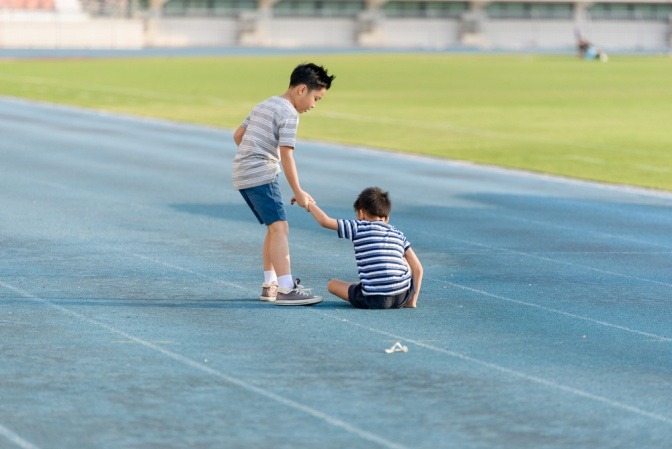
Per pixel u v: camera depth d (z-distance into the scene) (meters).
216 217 33.03
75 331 19.31
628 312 21.56
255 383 16.34
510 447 13.85
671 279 25.06
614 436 14.30
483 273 25.33
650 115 77.25
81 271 24.77
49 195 37.03
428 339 19.08
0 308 21.05
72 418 14.67
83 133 60.06
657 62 165.12
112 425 14.43
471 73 129.88
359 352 18.14
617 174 46.41
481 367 17.36
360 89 101.69
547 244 29.55
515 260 27.11
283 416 14.88
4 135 57.97
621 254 28.28
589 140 60.62
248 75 119.00
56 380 16.34
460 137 61.84
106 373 16.75
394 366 17.33
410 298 21.47
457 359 17.81
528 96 95.12
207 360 17.53
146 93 93.19
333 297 22.50
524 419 14.89
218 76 116.81
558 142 59.47
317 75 21.56
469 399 15.71
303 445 13.80
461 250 28.41
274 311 21.08
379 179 43.47
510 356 18.05
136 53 172.88
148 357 17.67
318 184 41.62
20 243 28.11
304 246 28.44
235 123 68.62
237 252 27.41
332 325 19.98
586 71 137.12
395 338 19.11
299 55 175.88
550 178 44.78
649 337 19.55
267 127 21.59
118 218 32.56
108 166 45.84
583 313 21.41
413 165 48.56
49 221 31.73
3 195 36.81
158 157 49.56
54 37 190.38
